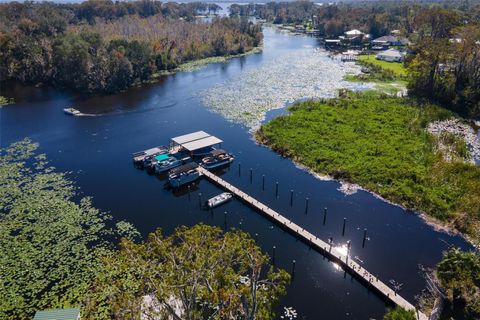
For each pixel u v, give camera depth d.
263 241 45.06
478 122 78.31
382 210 50.25
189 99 96.00
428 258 41.88
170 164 61.12
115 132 75.88
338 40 170.38
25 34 127.12
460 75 89.44
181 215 49.72
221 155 63.09
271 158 64.94
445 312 33.59
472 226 45.38
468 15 162.88
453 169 55.78
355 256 42.00
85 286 37.03
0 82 112.81
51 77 110.31
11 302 35.28
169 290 23.50
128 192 54.94
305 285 38.69
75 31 140.50
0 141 70.56
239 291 24.03
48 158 64.44
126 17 189.12
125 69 105.38
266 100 93.56
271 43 181.25
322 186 56.12
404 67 121.06
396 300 35.56
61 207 50.19
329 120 77.12
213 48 150.88
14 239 43.66
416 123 73.75
